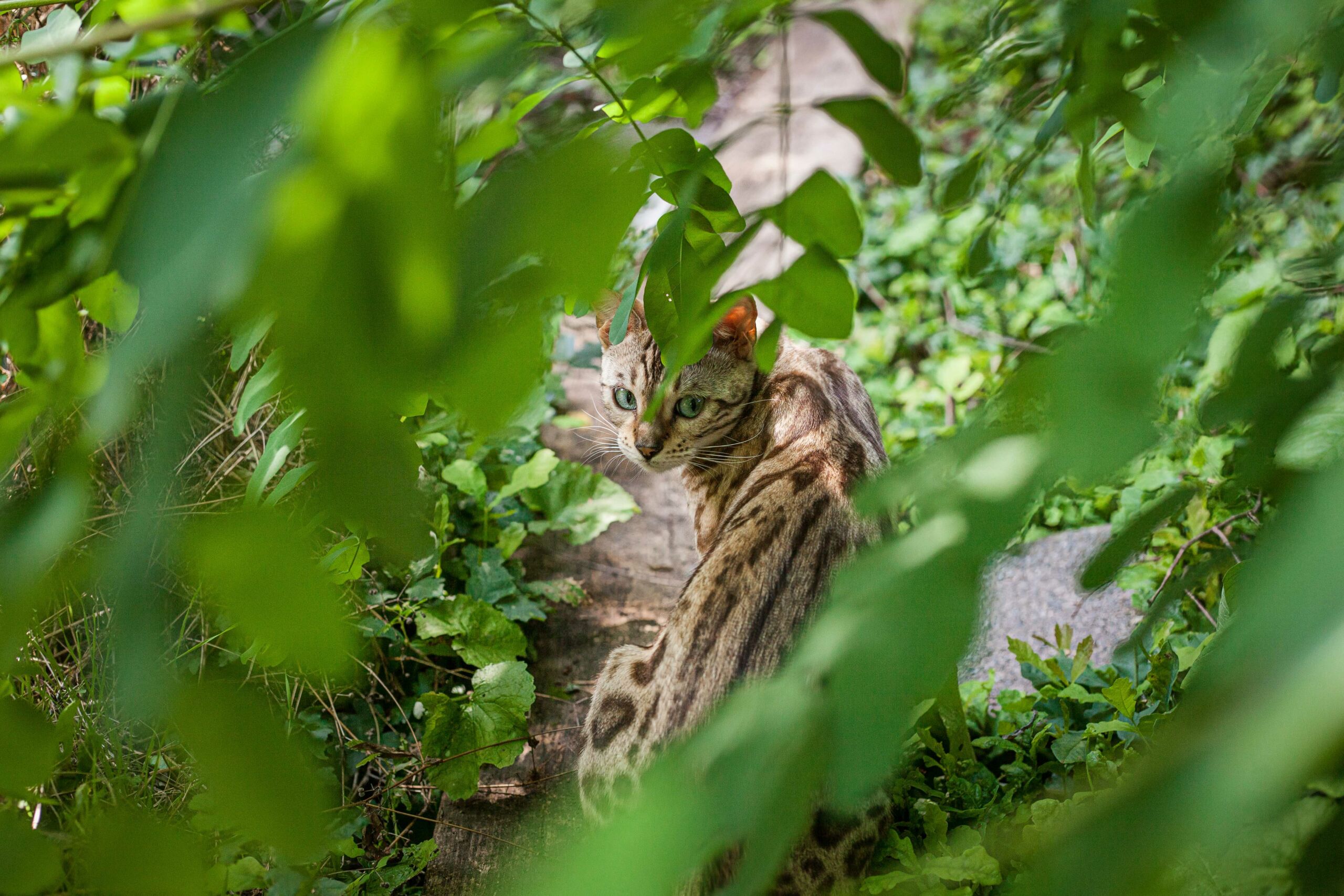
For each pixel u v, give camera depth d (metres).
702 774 0.47
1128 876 0.36
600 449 3.96
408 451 0.43
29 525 0.47
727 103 7.41
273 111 0.42
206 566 0.43
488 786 3.32
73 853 0.67
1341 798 0.55
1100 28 0.78
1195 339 0.57
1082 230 4.97
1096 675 3.18
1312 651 0.32
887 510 0.56
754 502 2.90
